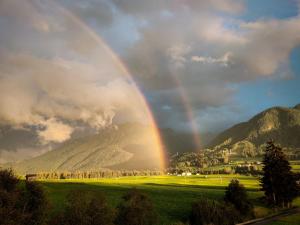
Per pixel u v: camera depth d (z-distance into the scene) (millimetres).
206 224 71062
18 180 39594
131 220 52656
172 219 76250
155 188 148375
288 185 107938
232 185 88000
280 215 86812
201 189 146625
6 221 33719
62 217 41188
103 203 44250
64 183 153750
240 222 77250
